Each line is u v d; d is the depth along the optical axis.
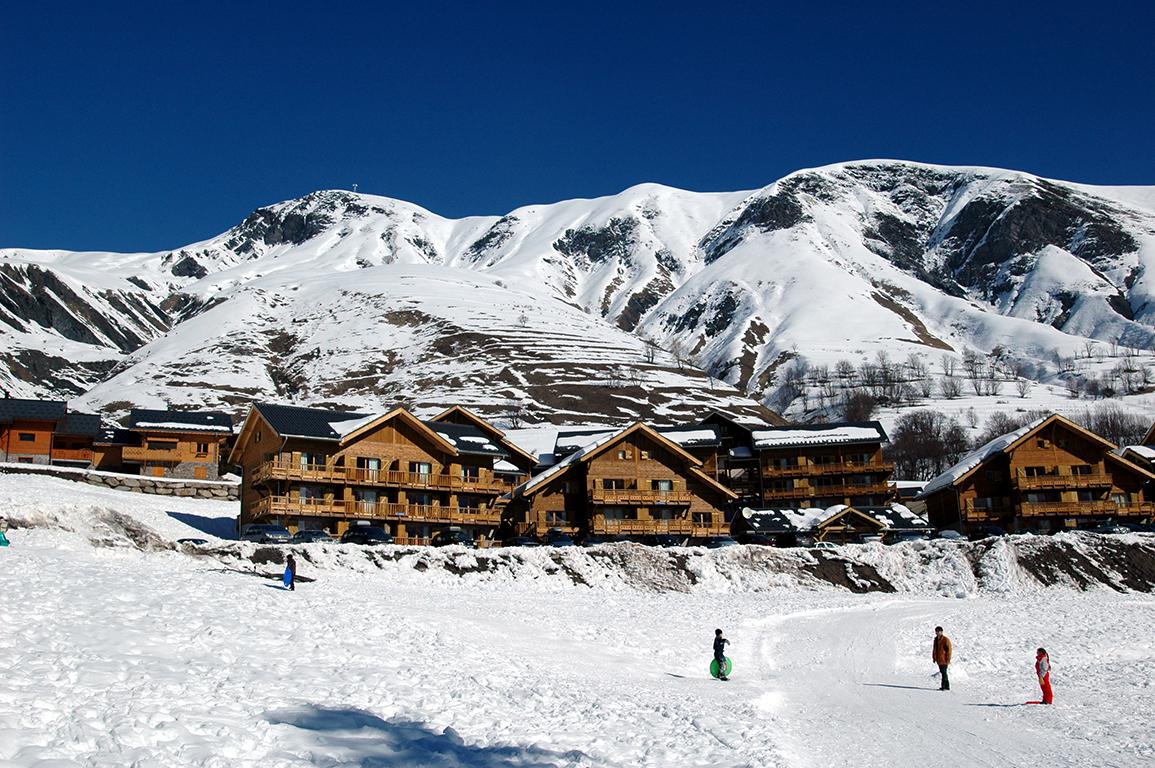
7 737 21.59
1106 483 106.06
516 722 30.03
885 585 78.00
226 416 137.62
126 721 24.00
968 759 29.77
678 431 121.56
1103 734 34.28
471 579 70.38
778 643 55.03
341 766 23.23
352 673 34.09
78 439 129.12
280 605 45.88
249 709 27.27
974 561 80.31
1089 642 57.78
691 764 26.67
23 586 41.62
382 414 92.44
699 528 97.94
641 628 56.09
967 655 52.97
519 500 100.81
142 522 80.31
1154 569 80.31
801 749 30.16
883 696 41.31
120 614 38.19
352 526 82.00
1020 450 107.75
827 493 123.94
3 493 76.62
